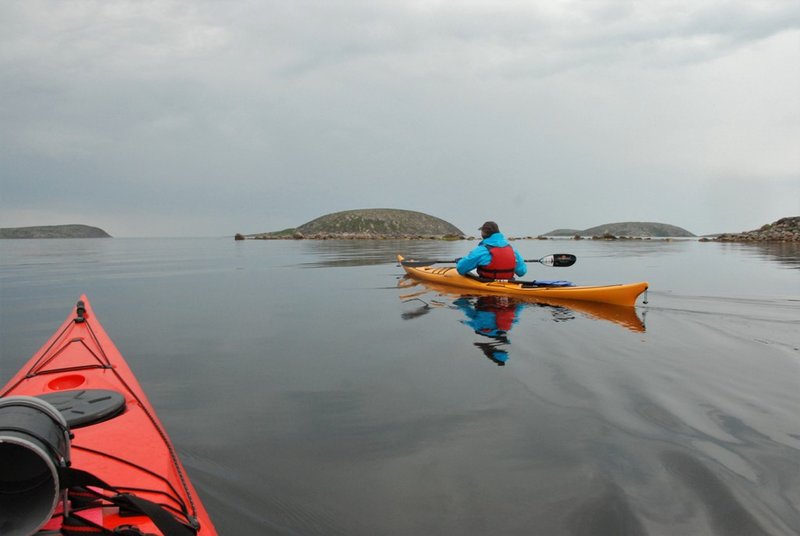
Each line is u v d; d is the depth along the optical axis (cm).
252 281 1201
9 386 307
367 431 322
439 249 2814
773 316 688
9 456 133
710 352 500
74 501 165
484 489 252
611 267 1510
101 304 865
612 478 258
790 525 216
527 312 725
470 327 627
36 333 647
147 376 448
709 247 2823
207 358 505
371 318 704
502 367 453
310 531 222
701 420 329
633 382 407
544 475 264
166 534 162
